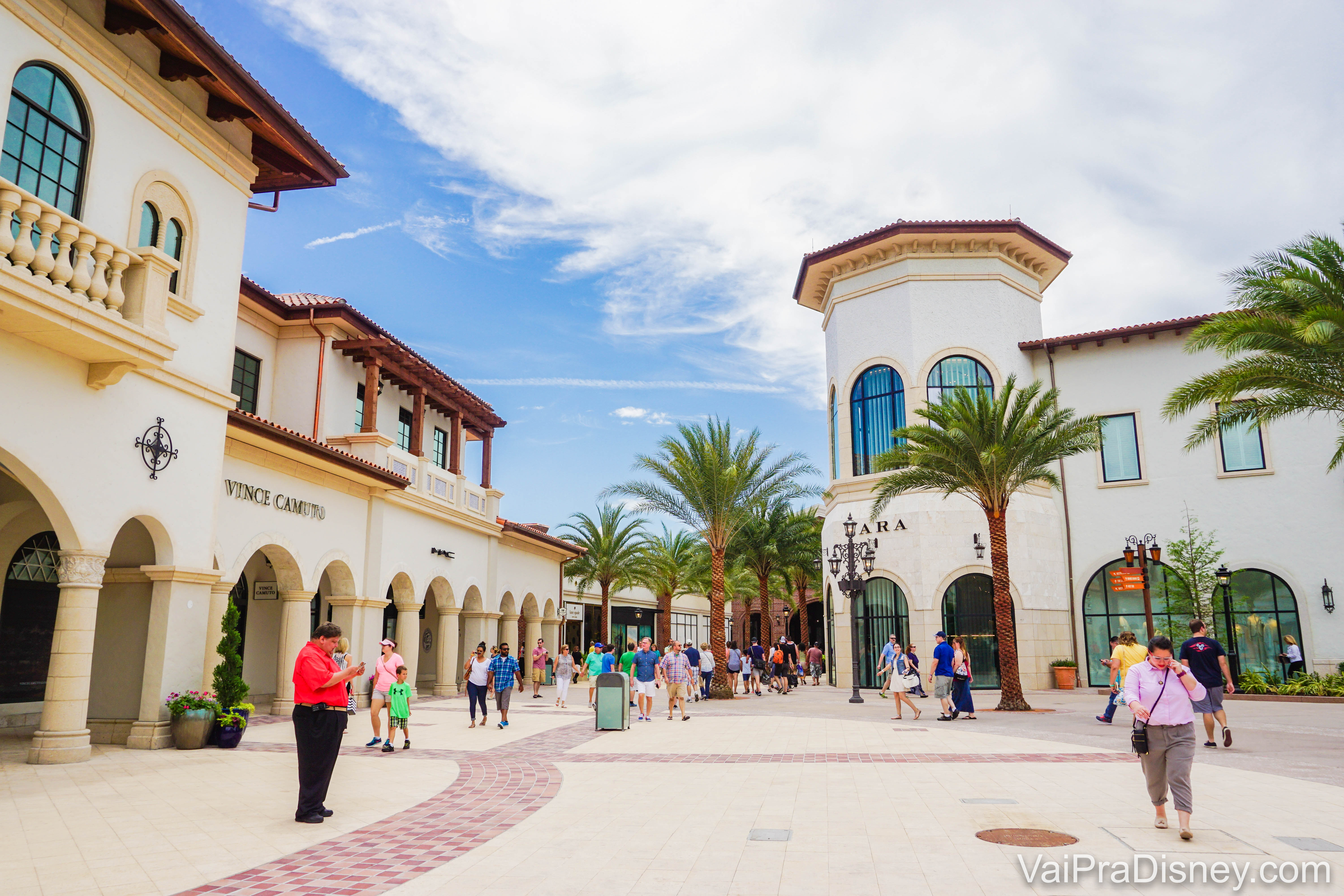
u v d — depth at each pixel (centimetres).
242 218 1526
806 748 1323
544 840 722
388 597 2739
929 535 2719
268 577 2116
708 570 4156
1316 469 2620
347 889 588
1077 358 2938
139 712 1322
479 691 1708
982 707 2120
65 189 1157
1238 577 2688
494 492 2956
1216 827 741
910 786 964
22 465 1071
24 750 1232
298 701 813
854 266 3045
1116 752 1234
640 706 1877
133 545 1394
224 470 1605
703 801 891
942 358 2836
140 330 1147
